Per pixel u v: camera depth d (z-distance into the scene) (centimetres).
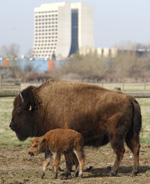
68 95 1468
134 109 1412
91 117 1418
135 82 11206
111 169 1405
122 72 13238
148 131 2406
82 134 1432
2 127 2569
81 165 1332
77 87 1476
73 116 1435
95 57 13238
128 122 1395
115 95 1422
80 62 12875
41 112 1502
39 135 1537
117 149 1388
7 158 1666
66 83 1500
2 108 3753
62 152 1323
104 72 12925
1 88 5359
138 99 4922
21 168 1478
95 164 1584
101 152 1811
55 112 1468
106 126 1406
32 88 1541
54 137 1307
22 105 1538
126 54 14150
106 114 1405
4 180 1255
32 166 1530
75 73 12600
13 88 5359
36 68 12925
